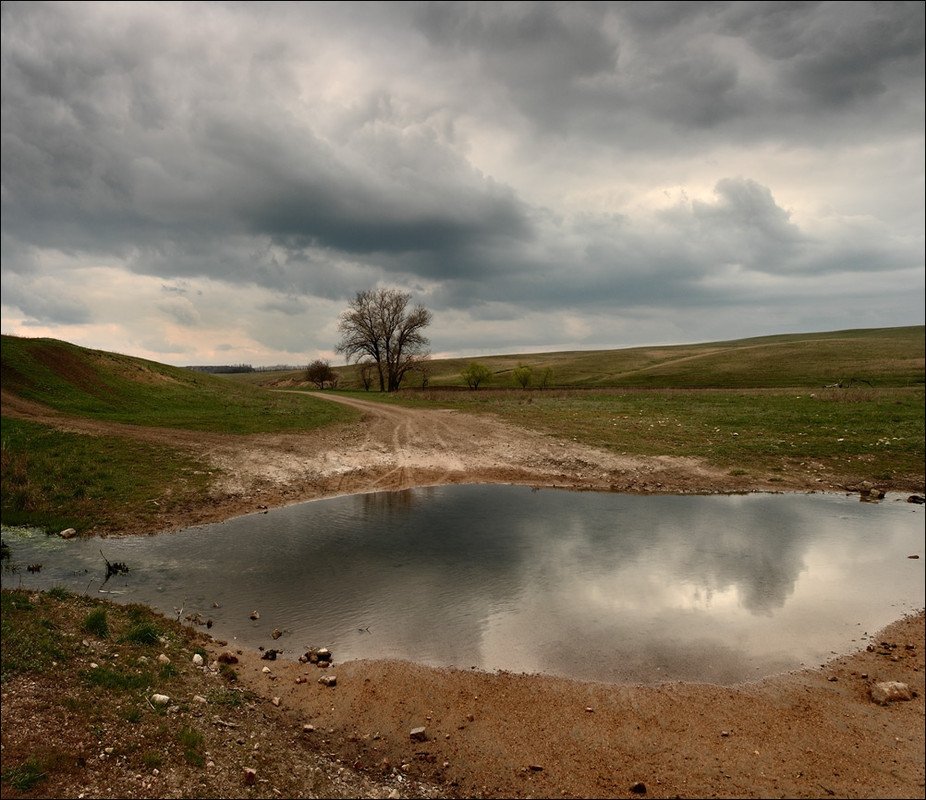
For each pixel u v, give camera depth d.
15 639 7.64
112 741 5.93
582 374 110.81
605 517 17.02
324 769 6.30
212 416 31.41
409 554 13.70
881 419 30.09
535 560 13.31
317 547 14.16
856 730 7.37
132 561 12.86
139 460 20.72
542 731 7.31
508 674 8.60
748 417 32.94
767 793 6.23
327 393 64.69
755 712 7.78
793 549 14.09
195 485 18.83
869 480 20.95
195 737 6.23
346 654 9.10
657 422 32.56
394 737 7.13
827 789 6.27
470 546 14.28
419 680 8.39
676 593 11.52
